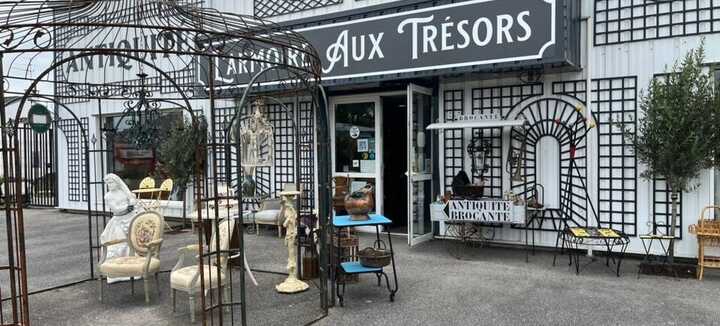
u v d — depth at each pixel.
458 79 6.87
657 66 5.67
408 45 6.24
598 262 5.80
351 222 4.49
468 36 5.83
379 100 7.70
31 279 5.64
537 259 5.99
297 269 5.29
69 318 4.31
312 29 6.98
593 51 6.01
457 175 6.57
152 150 9.48
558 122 6.23
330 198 4.35
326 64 6.89
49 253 7.04
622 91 5.86
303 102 8.28
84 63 9.04
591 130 6.06
